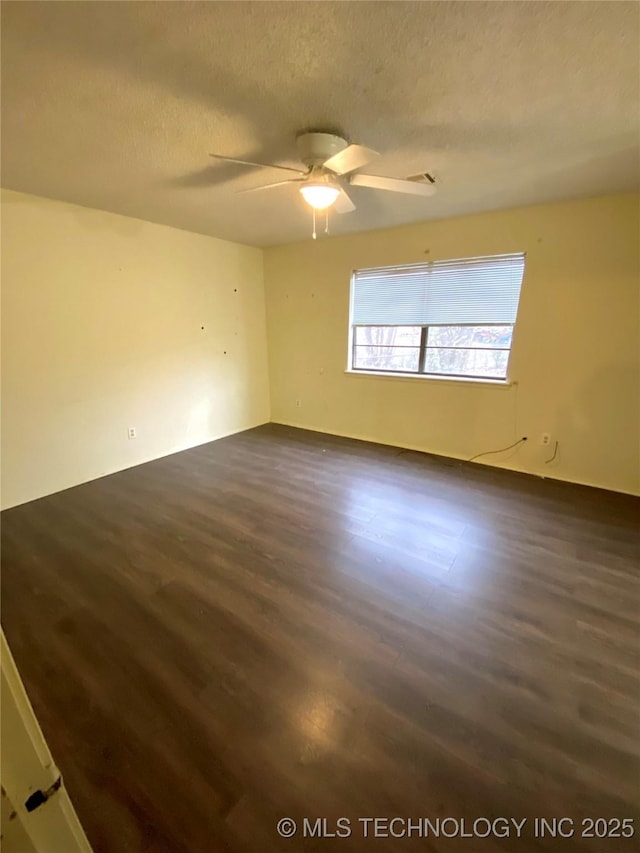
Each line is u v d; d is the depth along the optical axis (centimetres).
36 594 209
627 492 324
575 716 144
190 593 210
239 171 240
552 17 117
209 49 132
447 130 190
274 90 156
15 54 133
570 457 344
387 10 115
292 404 525
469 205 315
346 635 182
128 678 161
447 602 202
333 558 240
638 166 235
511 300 347
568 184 267
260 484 346
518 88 155
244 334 490
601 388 321
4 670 45
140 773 127
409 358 418
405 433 436
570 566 230
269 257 489
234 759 131
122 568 231
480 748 134
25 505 311
